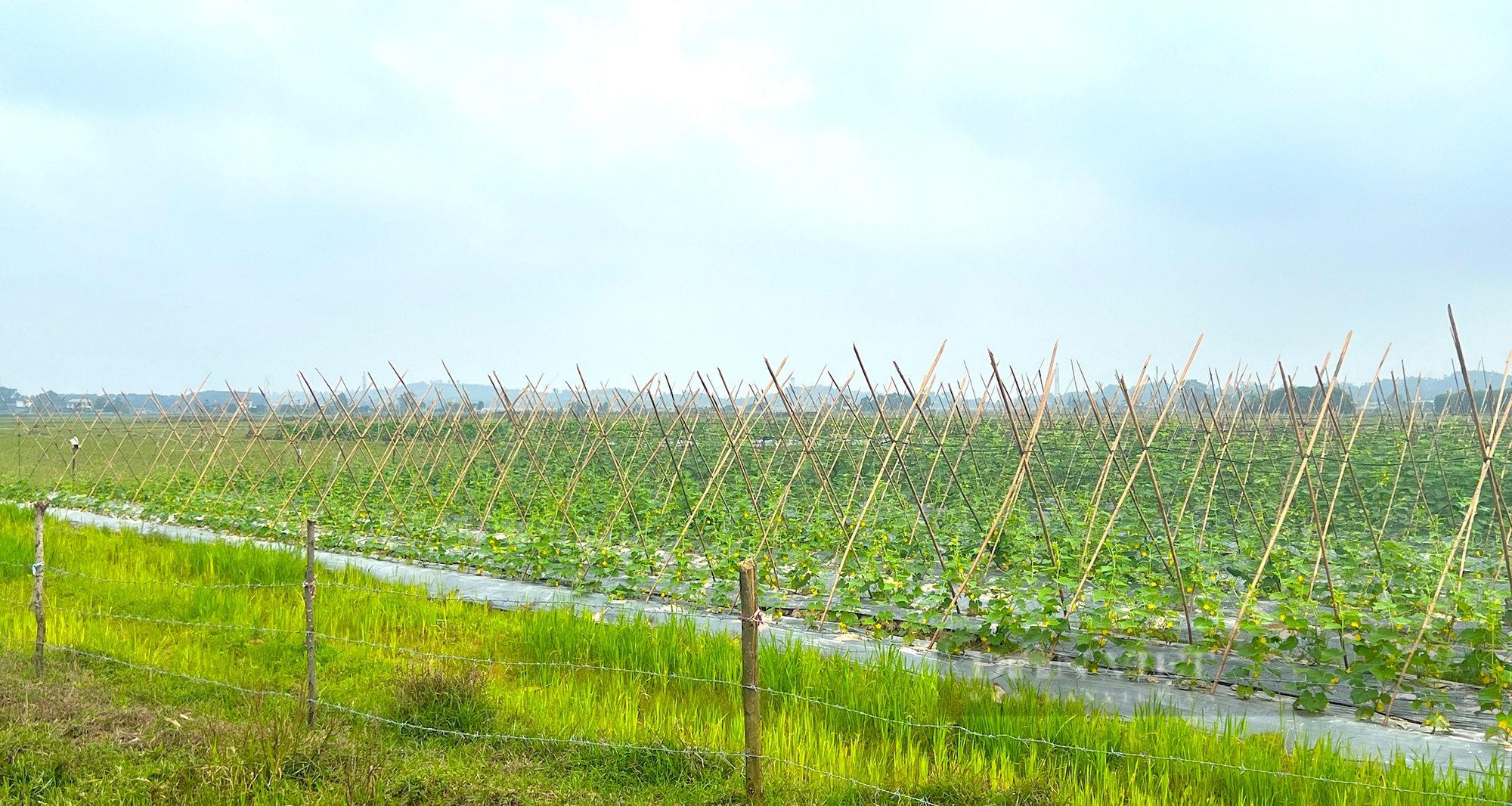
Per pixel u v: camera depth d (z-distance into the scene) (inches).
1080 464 935.0
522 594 553.6
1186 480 792.9
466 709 283.1
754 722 231.6
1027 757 275.0
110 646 353.7
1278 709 342.6
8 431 2282.2
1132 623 391.5
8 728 248.1
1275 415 1085.1
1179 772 259.9
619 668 350.9
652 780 250.4
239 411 1022.4
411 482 991.6
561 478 933.2
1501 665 330.3
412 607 453.7
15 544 564.7
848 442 973.2
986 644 418.9
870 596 509.7
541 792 235.8
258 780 227.0
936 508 772.0
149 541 656.4
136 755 242.1
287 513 840.3
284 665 353.4
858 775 255.3
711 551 625.0
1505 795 235.1
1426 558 505.4
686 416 932.0
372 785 222.7
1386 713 333.4
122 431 1956.2
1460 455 840.3
